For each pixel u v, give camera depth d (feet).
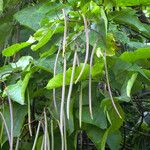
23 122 3.65
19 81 3.42
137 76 3.27
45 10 3.74
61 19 3.39
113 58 3.19
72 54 3.36
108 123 3.34
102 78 3.22
